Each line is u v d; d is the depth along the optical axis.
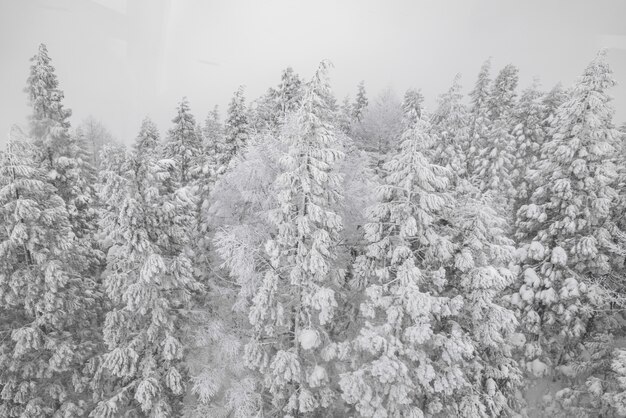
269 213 12.79
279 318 13.29
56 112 18.31
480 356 14.28
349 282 14.92
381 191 12.67
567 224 16.45
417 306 11.48
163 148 28.64
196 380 14.27
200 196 21.61
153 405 13.72
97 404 15.00
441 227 13.34
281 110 24.58
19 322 14.72
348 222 15.94
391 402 12.30
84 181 20.38
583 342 17.70
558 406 16.78
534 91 28.56
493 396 13.95
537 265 17.58
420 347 12.76
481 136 29.12
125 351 13.08
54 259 14.37
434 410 13.09
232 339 14.85
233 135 23.48
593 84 16.16
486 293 12.59
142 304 13.23
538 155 27.59
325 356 13.08
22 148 14.01
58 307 14.14
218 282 17.30
